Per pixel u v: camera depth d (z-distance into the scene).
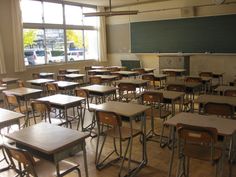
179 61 8.80
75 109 5.56
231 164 2.81
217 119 2.57
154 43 9.66
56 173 2.12
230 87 4.53
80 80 7.21
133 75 7.18
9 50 7.65
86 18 10.28
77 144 2.19
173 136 2.69
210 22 8.33
